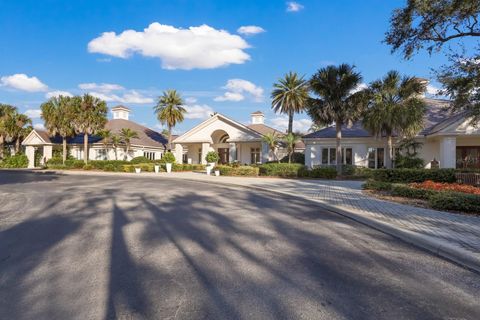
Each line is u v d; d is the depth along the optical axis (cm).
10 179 2166
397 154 2548
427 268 465
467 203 834
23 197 1217
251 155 3588
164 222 757
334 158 2752
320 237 630
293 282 407
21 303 348
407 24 1095
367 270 453
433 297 371
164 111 3888
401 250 552
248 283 402
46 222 760
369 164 2648
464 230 644
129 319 315
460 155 2447
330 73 2183
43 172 3075
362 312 333
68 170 3397
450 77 1065
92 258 495
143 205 1012
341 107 2181
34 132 4109
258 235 639
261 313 328
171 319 315
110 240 596
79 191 1415
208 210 925
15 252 527
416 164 2317
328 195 1224
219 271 442
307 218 821
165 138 5050
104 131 3741
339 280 415
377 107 2080
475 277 434
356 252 536
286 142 3025
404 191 1131
